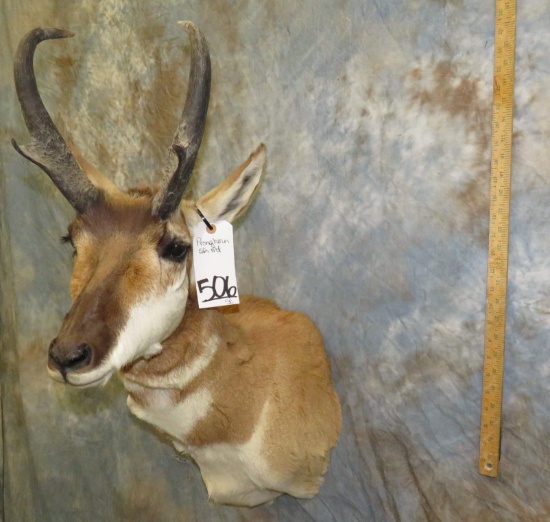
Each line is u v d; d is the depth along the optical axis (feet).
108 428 5.29
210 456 3.83
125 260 3.08
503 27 3.27
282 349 3.96
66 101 5.02
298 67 4.05
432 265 3.71
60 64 4.97
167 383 3.41
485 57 3.38
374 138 3.82
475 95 3.44
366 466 4.14
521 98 3.28
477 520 3.74
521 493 3.56
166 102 4.62
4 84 5.11
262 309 4.29
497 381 3.51
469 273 3.59
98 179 3.60
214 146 4.49
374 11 3.70
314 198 4.12
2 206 5.33
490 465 3.59
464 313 3.64
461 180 3.54
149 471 5.16
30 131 3.04
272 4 4.08
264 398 3.78
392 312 3.91
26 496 5.75
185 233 3.31
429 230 3.69
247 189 3.54
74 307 2.95
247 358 3.73
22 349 5.41
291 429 3.86
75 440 5.42
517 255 3.40
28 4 4.96
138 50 4.67
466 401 3.69
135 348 3.05
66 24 4.89
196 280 3.40
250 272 4.51
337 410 4.20
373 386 4.04
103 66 4.84
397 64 3.67
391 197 3.81
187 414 3.54
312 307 4.25
